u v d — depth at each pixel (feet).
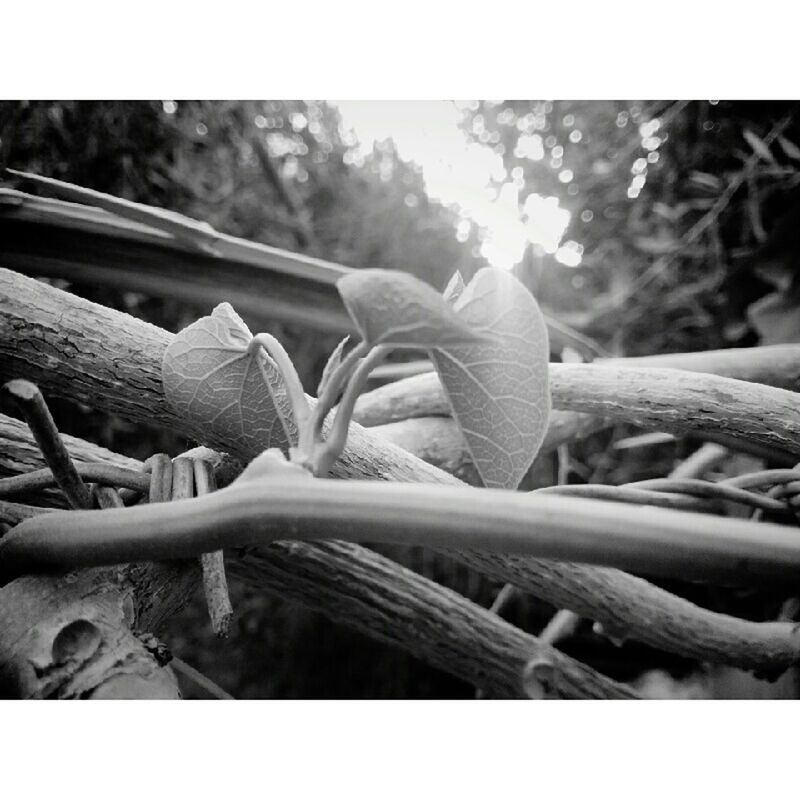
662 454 1.55
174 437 1.44
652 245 1.56
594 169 1.61
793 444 0.74
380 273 0.42
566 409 0.80
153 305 1.41
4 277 0.66
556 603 0.81
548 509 0.43
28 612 0.56
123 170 1.32
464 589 1.78
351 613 0.90
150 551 0.49
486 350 0.49
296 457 0.47
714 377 0.77
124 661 0.57
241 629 1.91
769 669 0.89
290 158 1.86
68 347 0.65
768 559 0.43
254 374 0.59
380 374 1.14
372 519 0.44
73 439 0.78
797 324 1.32
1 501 0.65
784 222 1.30
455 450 0.97
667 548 0.43
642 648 1.39
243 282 0.91
